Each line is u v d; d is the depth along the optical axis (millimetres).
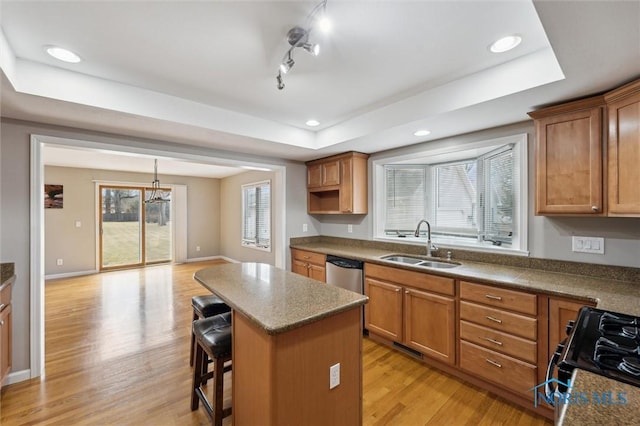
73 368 2473
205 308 2277
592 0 1029
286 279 2113
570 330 1372
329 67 1931
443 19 1442
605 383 847
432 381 2318
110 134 2725
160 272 6160
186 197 7277
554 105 2016
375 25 1491
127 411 1958
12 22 1452
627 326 1235
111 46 1684
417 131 2719
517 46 1687
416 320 2594
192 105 2498
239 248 6895
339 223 4234
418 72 1998
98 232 6113
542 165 2059
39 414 1918
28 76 1815
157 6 1346
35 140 2363
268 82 2148
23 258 2312
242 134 2818
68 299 4371
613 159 1717
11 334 2240
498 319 2074
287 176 4172
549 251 2299
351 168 3629
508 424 1854
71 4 1325
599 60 1434
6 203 2258
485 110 2141
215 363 1677
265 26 1505
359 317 1652
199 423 1857
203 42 1649
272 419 1286
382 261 2867
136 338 3059
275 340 1287
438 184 3559
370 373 2432
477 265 2600
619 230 1996
